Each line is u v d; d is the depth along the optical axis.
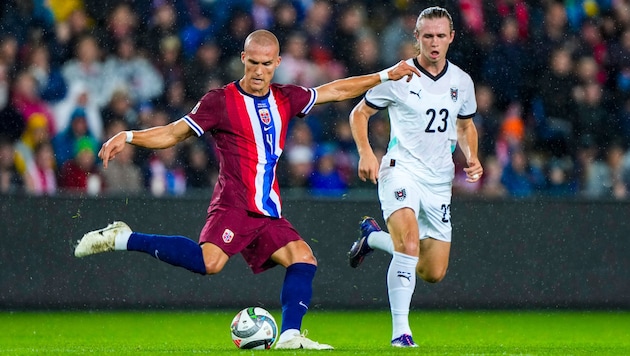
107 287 40.38
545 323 37.22
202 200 40.50
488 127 47.41
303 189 43.94
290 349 22.27
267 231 23.06
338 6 49.25
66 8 46.19
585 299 42.59
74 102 44.09
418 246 24.73
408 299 24.83
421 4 50.03
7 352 22.50
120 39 46.28
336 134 45.19
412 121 25.17
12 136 43.00
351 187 44.75
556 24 50.38
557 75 49.62
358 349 22.80
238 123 22.67
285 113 23.02
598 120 49.38
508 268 42.19
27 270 39.88
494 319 38.59
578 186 48.19
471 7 49.72
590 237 42.72
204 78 46.84
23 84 43.47
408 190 24.89
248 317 22.91
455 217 41.94
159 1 47.12
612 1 51.78
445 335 32.38
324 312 40.91
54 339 29.55
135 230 40.09
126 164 42.91
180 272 40.75
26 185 42.62
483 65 49.53
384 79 23.91
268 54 22.30
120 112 45.12
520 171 47.38
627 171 48.78
